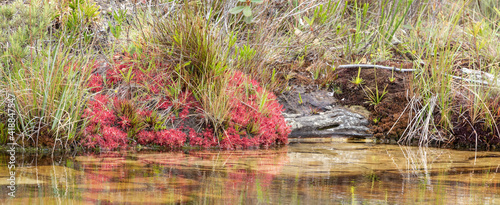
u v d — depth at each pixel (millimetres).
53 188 2246
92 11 4836
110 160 3209
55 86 3738
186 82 4207
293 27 5777
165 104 4254
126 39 4691
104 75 4371
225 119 4148
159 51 4383
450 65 4832
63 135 3689
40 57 3912
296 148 4066
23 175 2584
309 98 5164
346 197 2160
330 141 4551
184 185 2383
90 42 4844
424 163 3342
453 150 4148
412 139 4660
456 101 4754
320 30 5703
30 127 3629
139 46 4469
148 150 3801
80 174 2645
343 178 2670
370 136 4832
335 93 5262
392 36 5801
